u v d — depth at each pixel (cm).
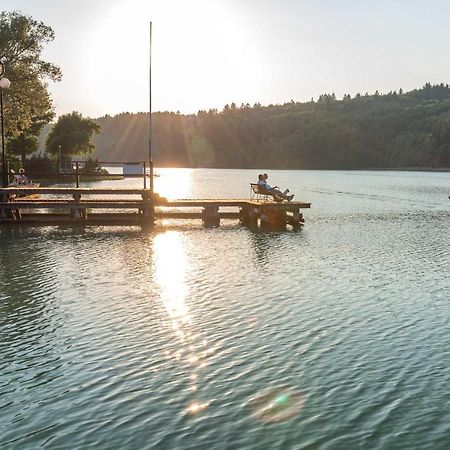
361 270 1908
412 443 777
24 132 8825
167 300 1477
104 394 920
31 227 3045
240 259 2100
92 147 12419
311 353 1102
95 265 1950
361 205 5072
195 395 916
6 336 1188
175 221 3394
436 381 975
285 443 774
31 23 5997
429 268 1956
